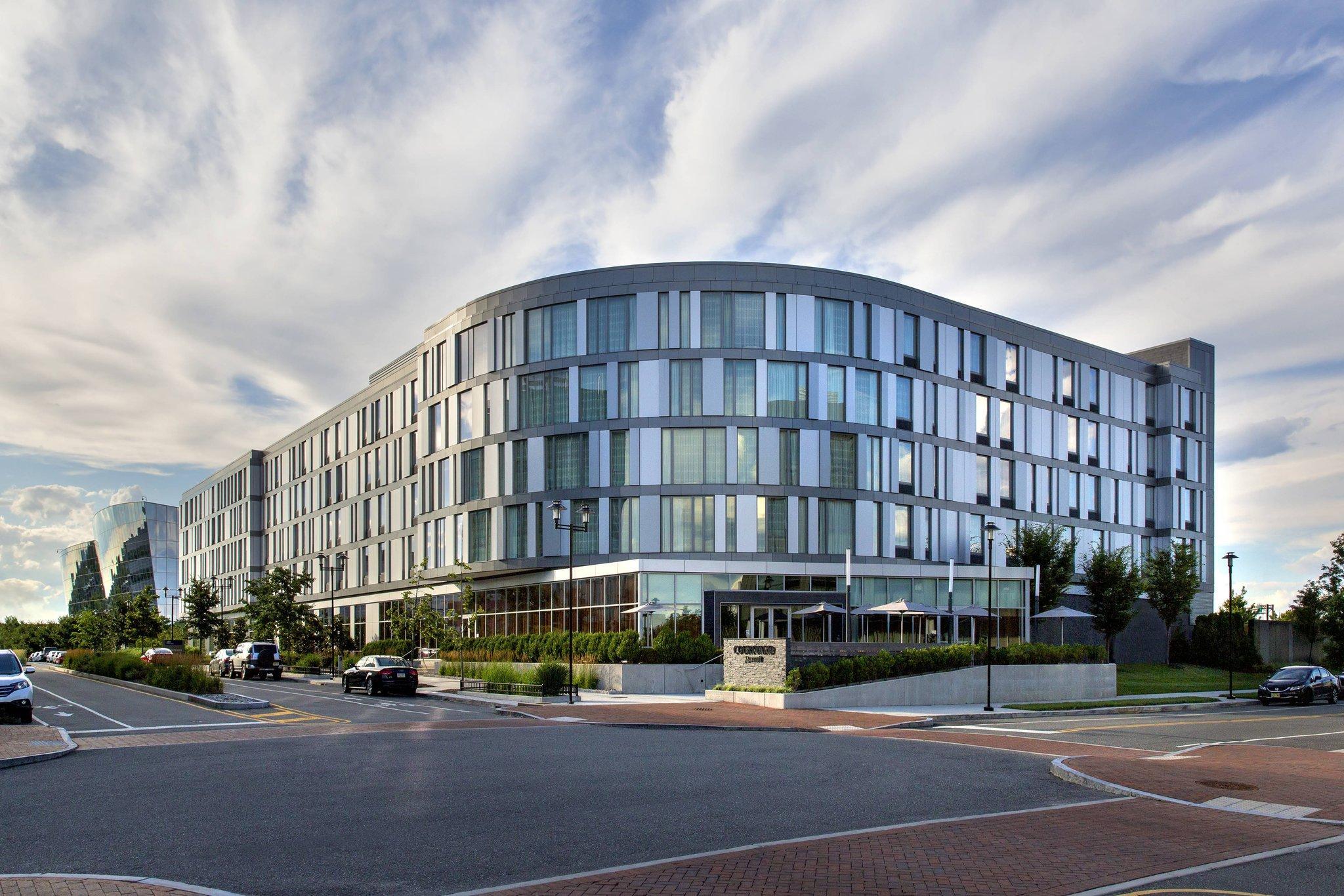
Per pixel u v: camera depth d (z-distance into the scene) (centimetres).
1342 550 5016
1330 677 3719
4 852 935
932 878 838
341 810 1139
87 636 8738
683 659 3659
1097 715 2984
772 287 4856
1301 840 1024
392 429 6850
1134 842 995
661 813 1127
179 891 790
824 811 1153
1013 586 5041
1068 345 6206
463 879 831
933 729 2383
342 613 7606
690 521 4666
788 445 4772
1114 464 6419
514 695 3328
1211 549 6869
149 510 12988
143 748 1845
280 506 9244
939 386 5341
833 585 4578
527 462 5022
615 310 4928
